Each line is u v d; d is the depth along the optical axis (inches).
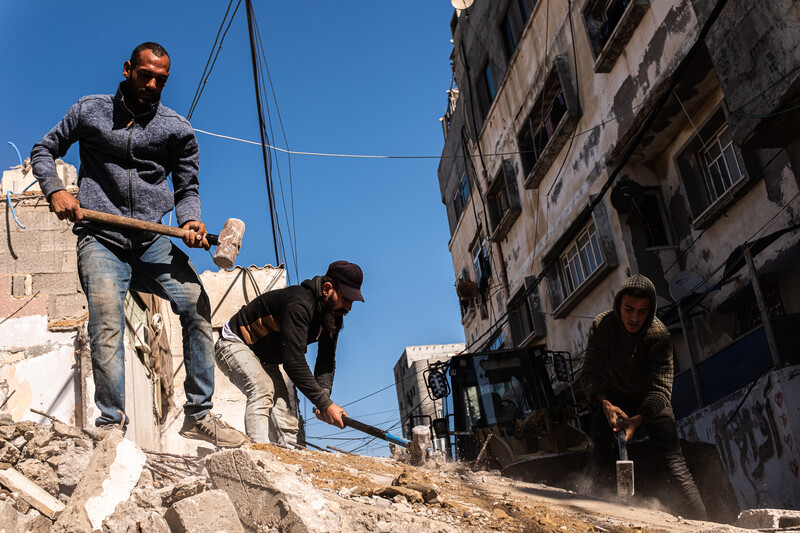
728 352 439.2
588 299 661.3
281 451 186.7
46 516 118.1
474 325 1090.1
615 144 591.8
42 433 145.0
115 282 167.0
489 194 906.7
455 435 411.5
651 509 200.4
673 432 208.5
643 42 543.8
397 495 145.6
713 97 511.8
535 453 355.6
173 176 183.9
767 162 443.8
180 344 499.8
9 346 362.6
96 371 162.4
